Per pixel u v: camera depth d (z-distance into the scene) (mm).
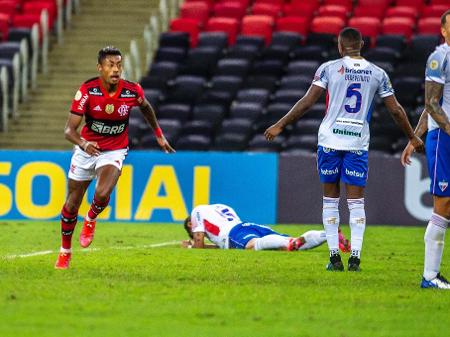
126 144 34062
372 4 88438
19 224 58594
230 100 77375
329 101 34906
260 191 61250
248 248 44031
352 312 25859
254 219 61312
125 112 33344
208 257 39938
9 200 62344
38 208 62219
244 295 28328
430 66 29812
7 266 35062
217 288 29672
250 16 85938
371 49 81062
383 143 69875
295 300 27625
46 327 22844
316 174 61031
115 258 38844
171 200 61469
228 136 72000
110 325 23297
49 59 85312
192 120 75500
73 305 25984
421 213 60469
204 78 80562
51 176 62062
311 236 42906
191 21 86250
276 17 87625
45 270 33844
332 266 35625
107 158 33562
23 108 80000
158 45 85500
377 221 60688
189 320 24234
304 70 79562
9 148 77312
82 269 34469
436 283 30828
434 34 83688
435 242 30688
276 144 71500
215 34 84375
